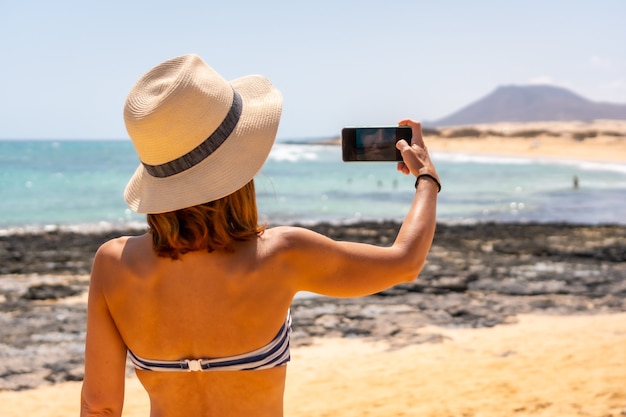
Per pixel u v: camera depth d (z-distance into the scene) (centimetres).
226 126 176
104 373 190
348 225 2222
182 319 181
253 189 184
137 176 190
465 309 1073
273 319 183
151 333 183
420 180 201
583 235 2016
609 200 3456
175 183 175
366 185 4494
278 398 188
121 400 195
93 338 190
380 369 758
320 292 187
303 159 9062
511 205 3186
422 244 189
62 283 1271
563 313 1052
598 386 646
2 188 3981
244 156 177
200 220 176
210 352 181
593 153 10362
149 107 172
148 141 173
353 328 962
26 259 1522
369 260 185
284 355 186
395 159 214
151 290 182
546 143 13350
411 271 188
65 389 729
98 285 188
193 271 180
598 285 1262
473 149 12706
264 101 186
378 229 2128
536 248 1719
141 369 188
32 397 700
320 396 666
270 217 2634
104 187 4084
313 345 883
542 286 1250
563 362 746
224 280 179
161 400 187
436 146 13850
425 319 1015
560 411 586
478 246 1766
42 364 809
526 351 812
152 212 175
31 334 931
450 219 2638
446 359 792
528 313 1052
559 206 3153
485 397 636
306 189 4075
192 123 172
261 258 181
